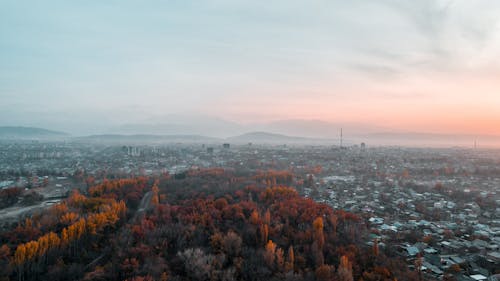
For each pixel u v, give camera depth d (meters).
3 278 76.94
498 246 102.75
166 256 88.94
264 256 86.94
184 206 127.62
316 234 98.31
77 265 86.00
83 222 100.56
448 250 101.25
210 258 83.75
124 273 79.25
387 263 88.44
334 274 80.12
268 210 118.00
